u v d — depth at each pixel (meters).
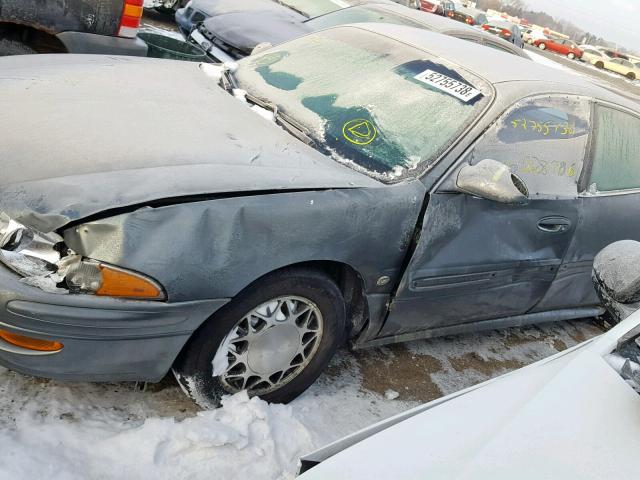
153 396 2.31
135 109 2.48
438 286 2.65
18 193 1.90
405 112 2.80
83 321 1.81
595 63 35.12
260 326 2.24
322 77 3.11
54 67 2.83
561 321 4.08
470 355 3.35
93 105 2.44
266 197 2.07
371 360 2.98
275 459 2.17
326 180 2.29
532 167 2.86
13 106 2.36
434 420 1.42
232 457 2.12
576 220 3.04
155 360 1.99
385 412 2.66
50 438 2.00
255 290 2.11
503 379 1.57
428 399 2.85
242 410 2.24
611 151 3.28
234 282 2.00
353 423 2.51
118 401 2.25
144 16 9.41
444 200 2.51
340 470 1.31
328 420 2.48
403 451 1.33
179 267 1.89
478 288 2.83
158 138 2.28
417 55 3.15
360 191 2.31
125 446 2.04
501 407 1.41
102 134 2.22
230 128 2.53
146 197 1.90
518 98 2.87
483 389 1.53
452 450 1.29
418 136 2.68
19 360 1.87
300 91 3.02
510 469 1.21
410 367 3.04
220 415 2.23
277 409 2.38
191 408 2.31
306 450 2.27
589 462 1.22
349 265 2.34
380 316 2.61
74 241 1.83
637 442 1.28
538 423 1.32
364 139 2.68
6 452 1.88
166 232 1.88
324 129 2.74
